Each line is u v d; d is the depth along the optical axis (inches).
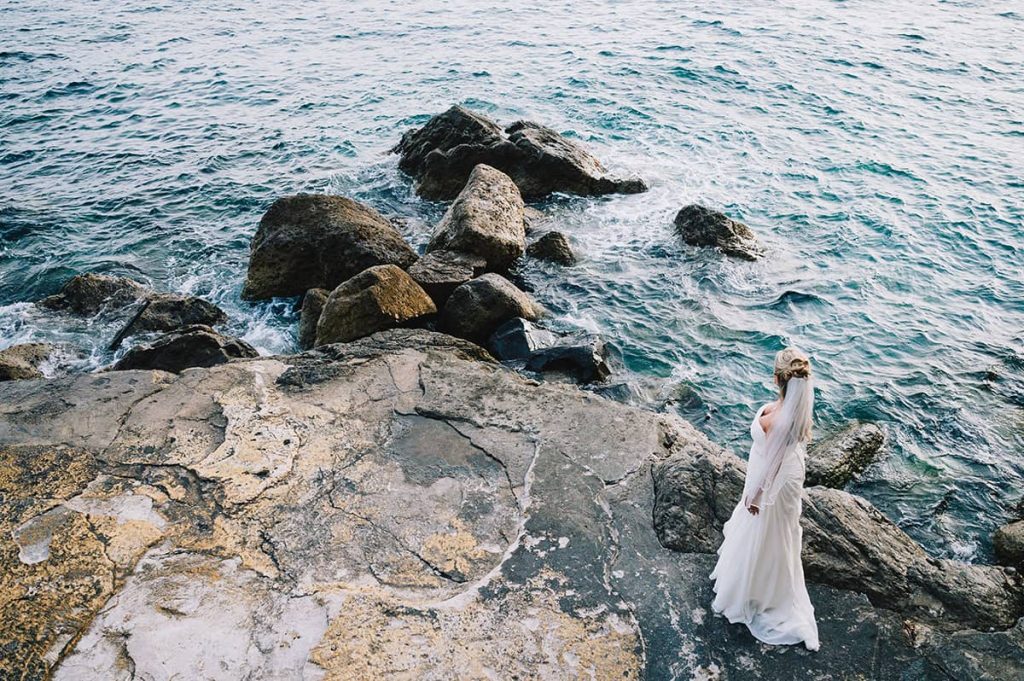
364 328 470.3
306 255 589.3
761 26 1286.9
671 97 989.2
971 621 245.1
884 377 478.9
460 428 317.7
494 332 499.5
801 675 218.5
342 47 1320.1
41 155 903.7
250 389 344.8
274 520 267.9
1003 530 350.6
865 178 754.8
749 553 222.7
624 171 778.8
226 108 1048.2
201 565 248.7
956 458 410.6
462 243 584.7
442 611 234.2
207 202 767.7
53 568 245.0
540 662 220.1
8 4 1769.2
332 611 232.8
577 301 563.8
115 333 535.5
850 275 591.2
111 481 283.3
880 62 1099.9
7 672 212.4
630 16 1412.4
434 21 1460.4
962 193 721.0
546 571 249.1
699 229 632.4
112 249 680.4
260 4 1700.3
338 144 898.1
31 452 296.2
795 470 214.7
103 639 223.1
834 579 249.8
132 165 863.7
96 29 1514.5
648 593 242.1
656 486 284.5
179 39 1421.0
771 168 780.6
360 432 315.3
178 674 213.2
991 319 538.6
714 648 225.8
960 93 982.4
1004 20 1296.8
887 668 221.5
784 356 211.9
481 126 774.5
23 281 628.1
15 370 461.7
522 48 1243.8
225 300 593.6
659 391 466.6
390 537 261.9
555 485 285.1
